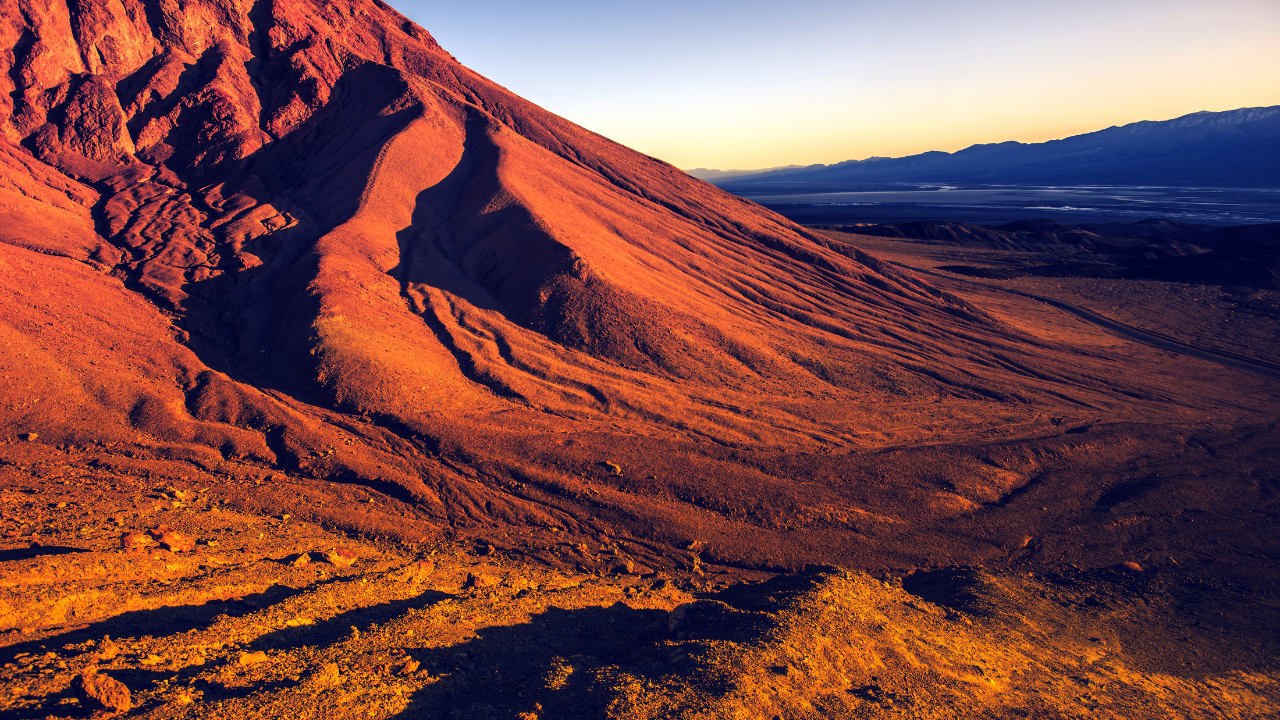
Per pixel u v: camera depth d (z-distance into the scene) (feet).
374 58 242.58
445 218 183.73
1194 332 221.66
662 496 97.55
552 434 110.93
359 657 45.78
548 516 92.07
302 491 90.63
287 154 203.00
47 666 38.50
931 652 52.39
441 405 116.78
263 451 99.60
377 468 97.50
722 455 109.19
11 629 43.34
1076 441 122.83
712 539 88.84
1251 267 306.96
